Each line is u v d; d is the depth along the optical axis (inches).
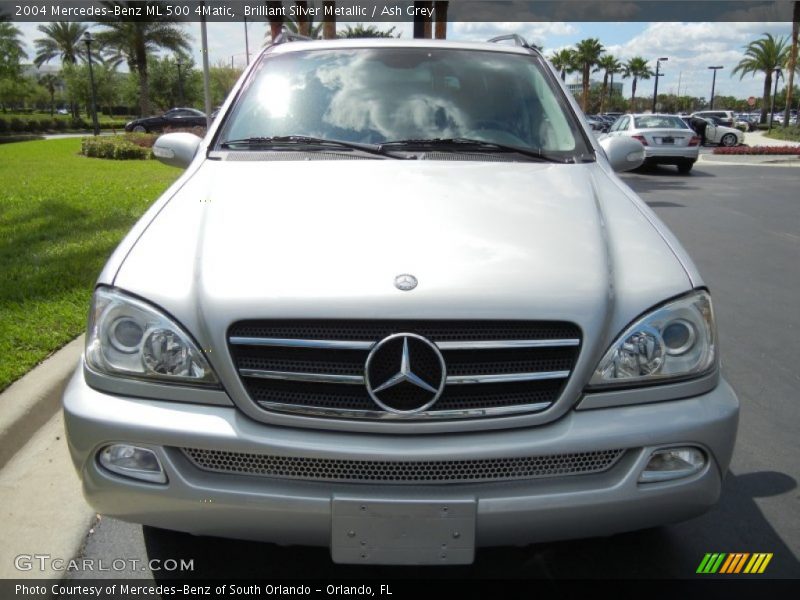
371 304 86.2
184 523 87.9
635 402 89.1
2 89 2229.3
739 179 645.3
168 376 87.7
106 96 2546.8
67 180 497.4
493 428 86.7
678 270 97.1
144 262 95.2
